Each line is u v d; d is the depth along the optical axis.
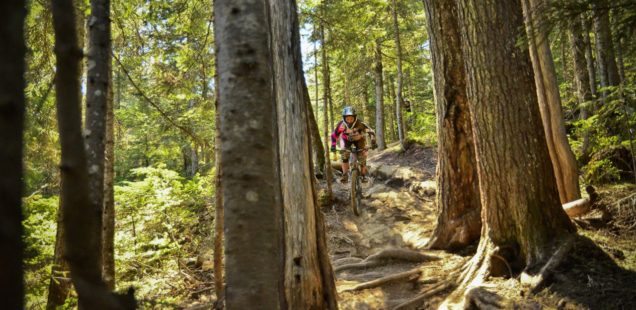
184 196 8.49
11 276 0.49
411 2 17.44
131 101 18.55
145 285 5.83
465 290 5.18
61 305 4.75
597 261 4.69
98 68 1.91
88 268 0.67
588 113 10.11
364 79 21.73
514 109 5.30
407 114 19.97
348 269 6.68
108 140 4.50
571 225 5.27
